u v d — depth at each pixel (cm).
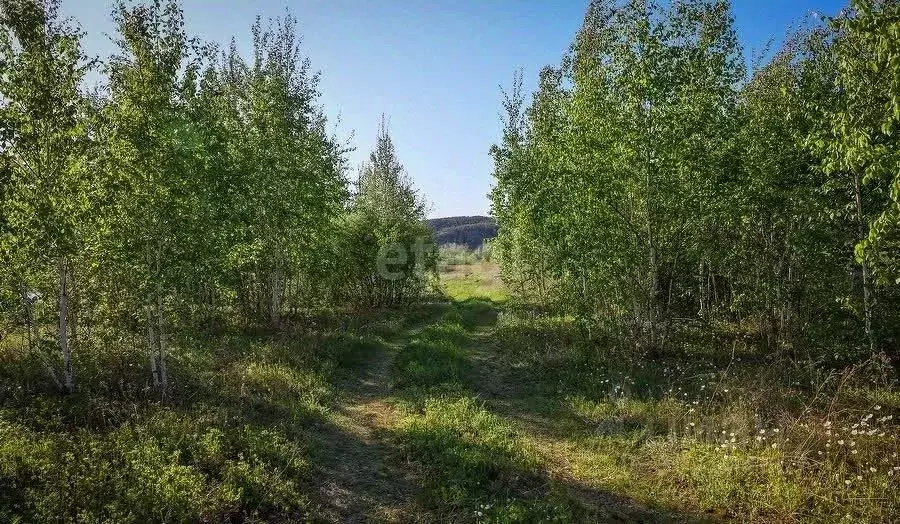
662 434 967
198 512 664
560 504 736
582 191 1445
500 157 2192
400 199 3234
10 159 1006
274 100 1945
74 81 1054
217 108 1789
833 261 1263
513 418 1120
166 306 1277
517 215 2027
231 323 1969
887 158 759
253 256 1772
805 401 1009
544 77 2152
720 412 984
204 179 1352
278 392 1180
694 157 1350
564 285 1705
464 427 1022
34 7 1001
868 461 762
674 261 1480
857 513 676
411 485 841
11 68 998
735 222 1462
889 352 1284
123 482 698
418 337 1967
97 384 1094
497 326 2223
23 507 638
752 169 1350
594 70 1477
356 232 2775
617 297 1486
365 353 1730
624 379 1198
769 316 1553
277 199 1938
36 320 1159
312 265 2172
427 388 1320
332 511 751
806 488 724
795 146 1255
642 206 1428
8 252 1002
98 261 1109
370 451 970
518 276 2905
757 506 717
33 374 1112
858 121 838
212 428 880
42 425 867
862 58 980
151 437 827
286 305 2445
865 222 1171
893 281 1102
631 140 1347
